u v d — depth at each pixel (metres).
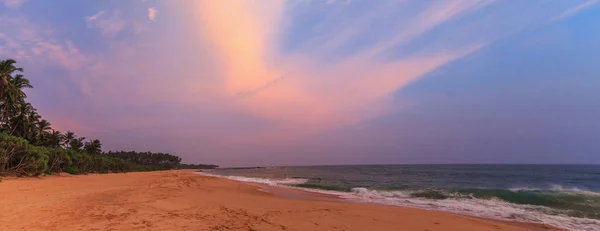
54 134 56.81
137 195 14.66
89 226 7.53
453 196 17.48
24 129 41.44
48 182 23.09
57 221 7.93
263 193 19.58
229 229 7.82
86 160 47.91
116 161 70.50
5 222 7.61
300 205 13.21
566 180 39.56
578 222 10.66
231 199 14.83
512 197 16.28
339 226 8.87
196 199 14.06
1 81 33.16
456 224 9.63
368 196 18.14
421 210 12.26
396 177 47.28
